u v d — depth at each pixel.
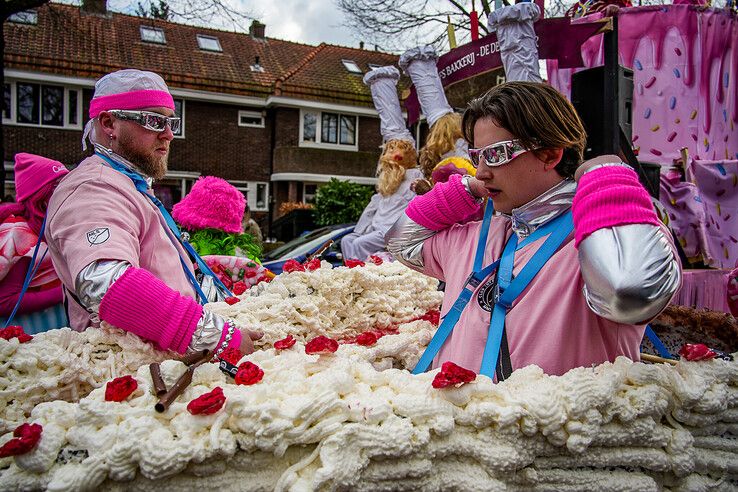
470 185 1.84
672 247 1.29
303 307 2.15
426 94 4.88
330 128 22.98
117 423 1.21
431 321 2.45
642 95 5.04
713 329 2.53
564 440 1.29
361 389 1.35
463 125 1.69
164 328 1.65
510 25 3.91
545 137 1.50
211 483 1.19
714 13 5.04
